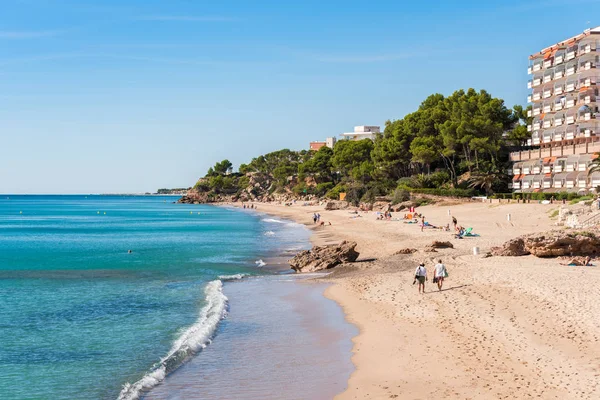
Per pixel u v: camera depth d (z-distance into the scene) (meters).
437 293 28.94
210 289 35.22
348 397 16.09
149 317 27.78
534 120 107.69
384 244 56.34
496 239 54.16
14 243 77.56
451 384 16.30
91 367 19.95
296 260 44.53
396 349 20.28
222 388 17.41
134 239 81.56
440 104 128.62
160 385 17.80
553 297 25.22
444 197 105.25
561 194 83.56
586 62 90.44
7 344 23.05
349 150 164.88
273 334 23.77
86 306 30.83
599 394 14.68
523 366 17.25
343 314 27.02
